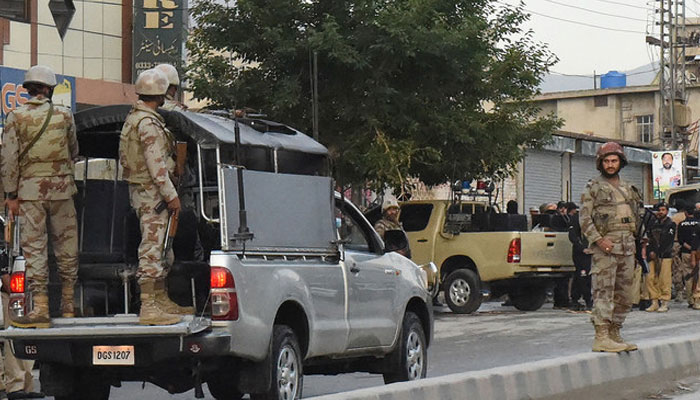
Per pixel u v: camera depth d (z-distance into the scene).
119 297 13.08
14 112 12.66
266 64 30.20
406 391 10.73
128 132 12.09
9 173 12.62
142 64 31.95
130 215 12.83
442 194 43.72
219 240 12.66
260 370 12.24
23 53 29.58
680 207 37.81
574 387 13.04
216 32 30.56
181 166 12.26
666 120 69.06
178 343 11.66
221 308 11.72
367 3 29.48
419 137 30.19
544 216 32.91
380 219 24.38
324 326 13.27
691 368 15.66
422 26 28.97
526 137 32.31
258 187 12.50
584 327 25.58
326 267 13.46
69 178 12.76
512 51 31.25
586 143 56.81
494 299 36.53
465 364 18.95
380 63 29.41
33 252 12.49
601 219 14.64
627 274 14.67
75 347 12.06
